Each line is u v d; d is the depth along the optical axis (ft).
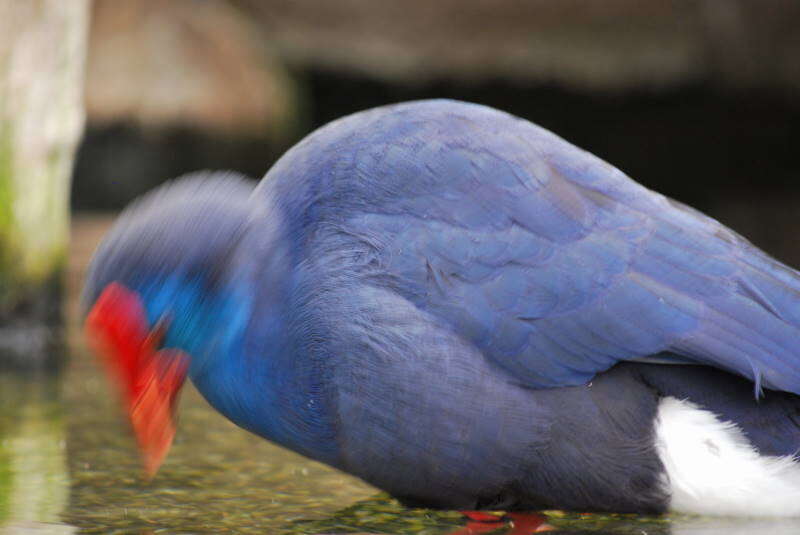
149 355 26.94
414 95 90.07
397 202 27.48
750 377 26.32
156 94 81.92
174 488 30.32
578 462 26.78
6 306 47.57
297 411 27.20
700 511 27.35
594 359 26.81
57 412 38.32
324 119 92.02
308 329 26.68
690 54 84.12
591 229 27.32
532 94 88.07
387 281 26.76
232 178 27.99
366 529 27.22
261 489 30.37
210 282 26.86
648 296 26.81
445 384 26.14
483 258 26.96
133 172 82.43
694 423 26.89
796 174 86.94
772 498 26.94
